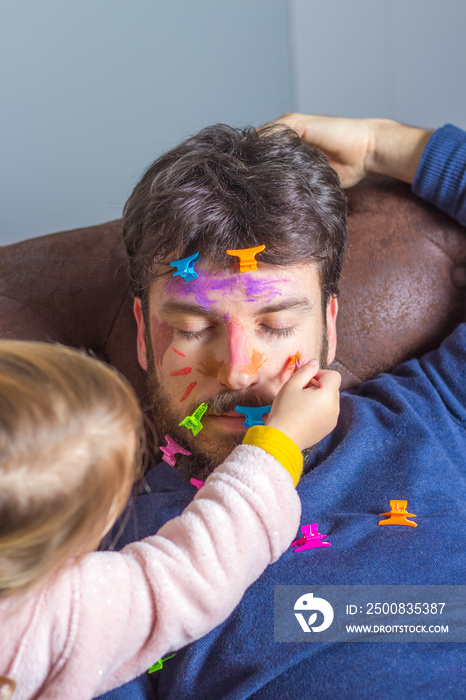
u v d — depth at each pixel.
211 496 0.65
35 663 0.56
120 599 0.59
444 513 0.83
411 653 0.70
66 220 2.29
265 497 0.65
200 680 0.72
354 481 0.86
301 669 0.69
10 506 0.53
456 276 1.09
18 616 0.56
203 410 0.84
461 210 1.06
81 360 0.64
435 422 0.93
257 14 2.10
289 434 0.71
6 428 0.53
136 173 2.22
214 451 0.85
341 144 1.10
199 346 0.84
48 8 2.03
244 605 0.74
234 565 0.63
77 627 0.57
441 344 1.04
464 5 1.77
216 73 2.16
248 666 0.71
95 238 1.08
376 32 1.97
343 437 0.91
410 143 1.09
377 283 1.07
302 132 1.10
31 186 2.23
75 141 2.19
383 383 0.99
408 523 0.80
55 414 0.55
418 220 1.09
